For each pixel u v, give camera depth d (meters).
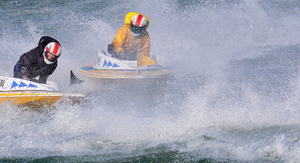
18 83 27.19
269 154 19.11
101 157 20.20
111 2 67.88
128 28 33.75
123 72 31.44
